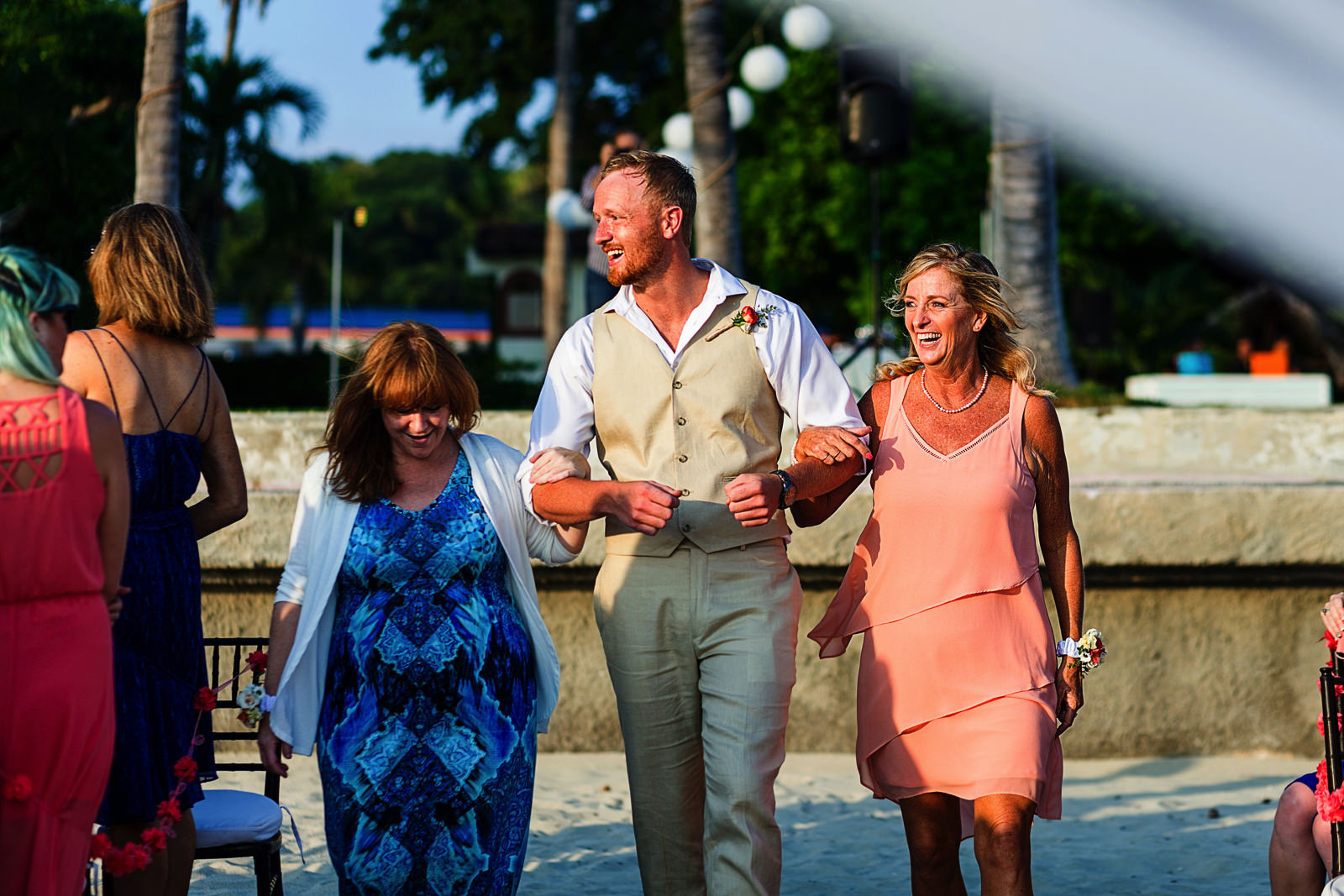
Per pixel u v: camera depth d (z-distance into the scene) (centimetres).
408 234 6644
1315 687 577
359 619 297
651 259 326
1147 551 555
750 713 319
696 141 1112
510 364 1523
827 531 552
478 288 3719
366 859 289
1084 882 427
